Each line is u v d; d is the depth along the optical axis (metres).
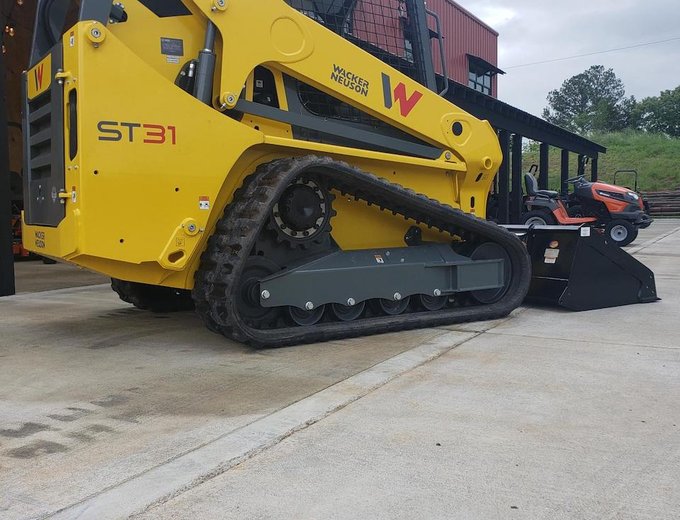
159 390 3.56
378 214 5.27
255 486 2.36
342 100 4.94
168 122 4.06
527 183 13.07
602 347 4.49
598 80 74.00
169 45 4.30
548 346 4.52
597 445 2.73
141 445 2.77
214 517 2.14
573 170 29.27
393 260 5.12
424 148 5.37
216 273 4.16
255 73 4.61
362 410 3.18
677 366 3.97
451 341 4.69
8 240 7.17
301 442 2.78
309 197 4.64
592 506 2.20
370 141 5.08
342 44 4.88
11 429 2.98
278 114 4.64
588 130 52.94
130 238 3.98
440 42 5.64
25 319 5.70
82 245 3.84
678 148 31.52
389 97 5.12
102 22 3.89
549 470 2.49
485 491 2.31
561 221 12.44
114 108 3.89
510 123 12.08
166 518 2.13
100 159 3.86
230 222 4.26
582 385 3.58
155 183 4.04
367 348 4.49
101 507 2.20
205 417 3.12
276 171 4.31
